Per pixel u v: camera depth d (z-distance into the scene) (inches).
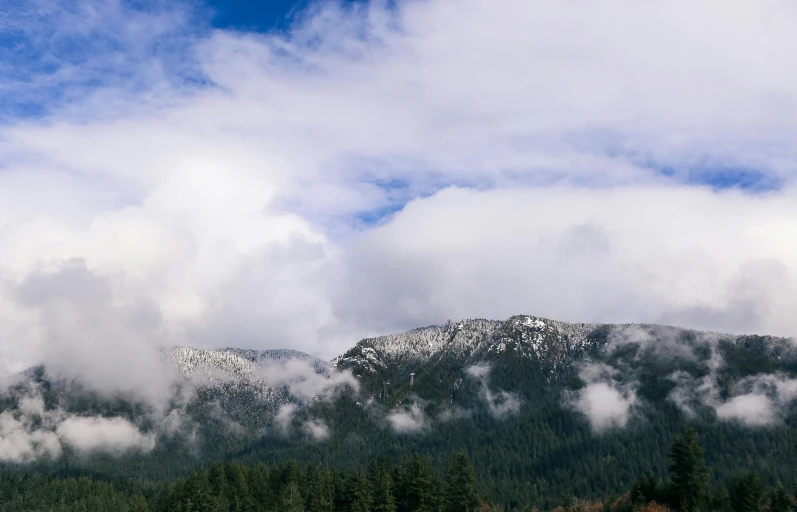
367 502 7829.7
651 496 6894.7
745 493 6545.3
